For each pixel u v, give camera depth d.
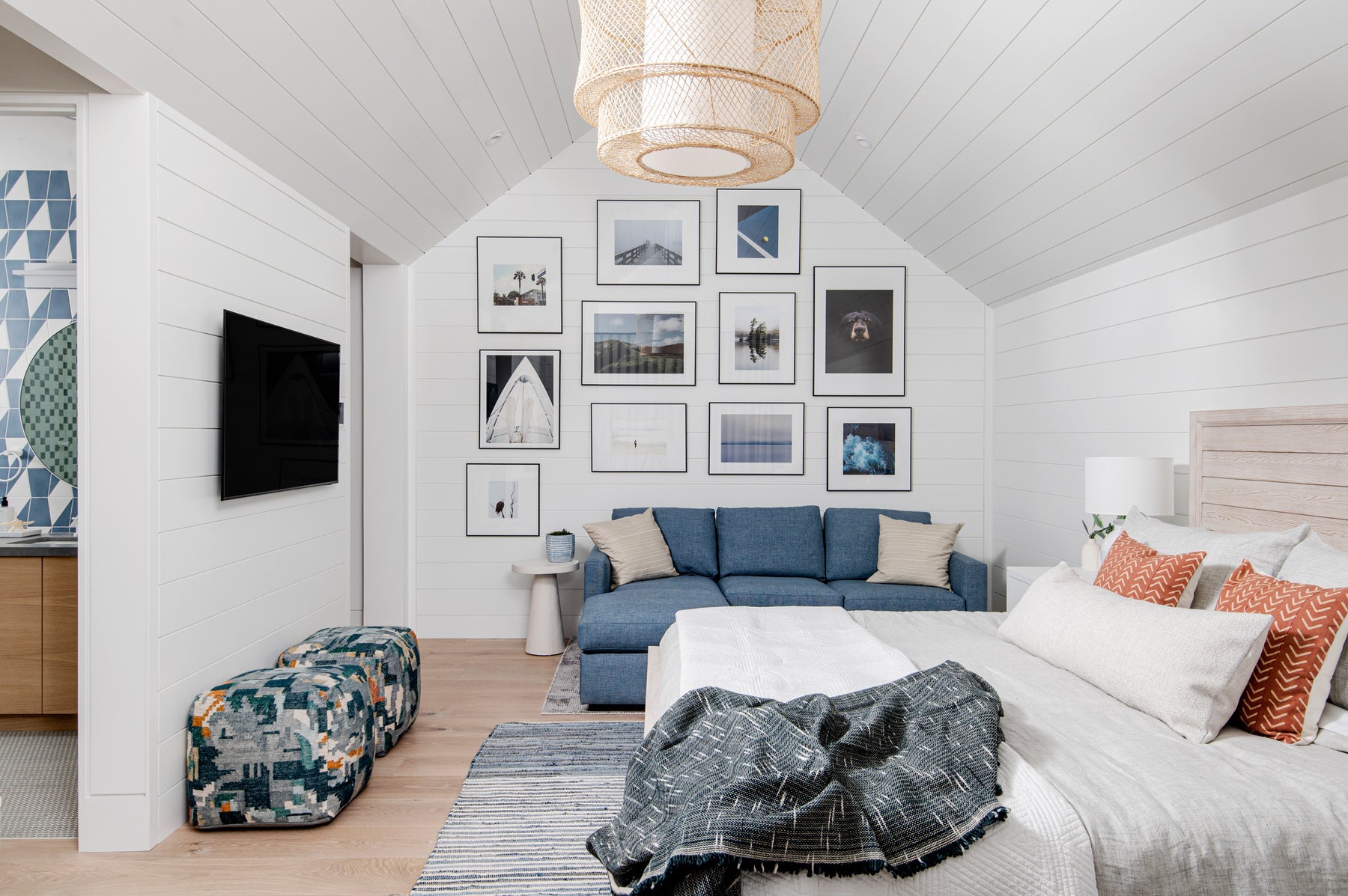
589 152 4.90
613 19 1.96
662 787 1.60
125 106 2.26
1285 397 2.62
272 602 3.04
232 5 2.22
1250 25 2.11
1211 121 2.50
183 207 2.44
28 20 1.82
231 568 2.73
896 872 1.34
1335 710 1.81
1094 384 3.80
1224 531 2.83
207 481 2.58
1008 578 3.67
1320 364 2.47
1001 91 3.02
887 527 4.55
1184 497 3.15
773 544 4.56
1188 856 1.38
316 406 3.35
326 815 2.44
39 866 2.21
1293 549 2.15
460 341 4.89
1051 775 1.57
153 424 2.29
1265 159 2.51
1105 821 1.41
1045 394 4.29
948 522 4.98
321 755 2.44
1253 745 1.74
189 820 2.45
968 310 4.97
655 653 3.15
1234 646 1.77
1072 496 4.02
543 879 2.16
